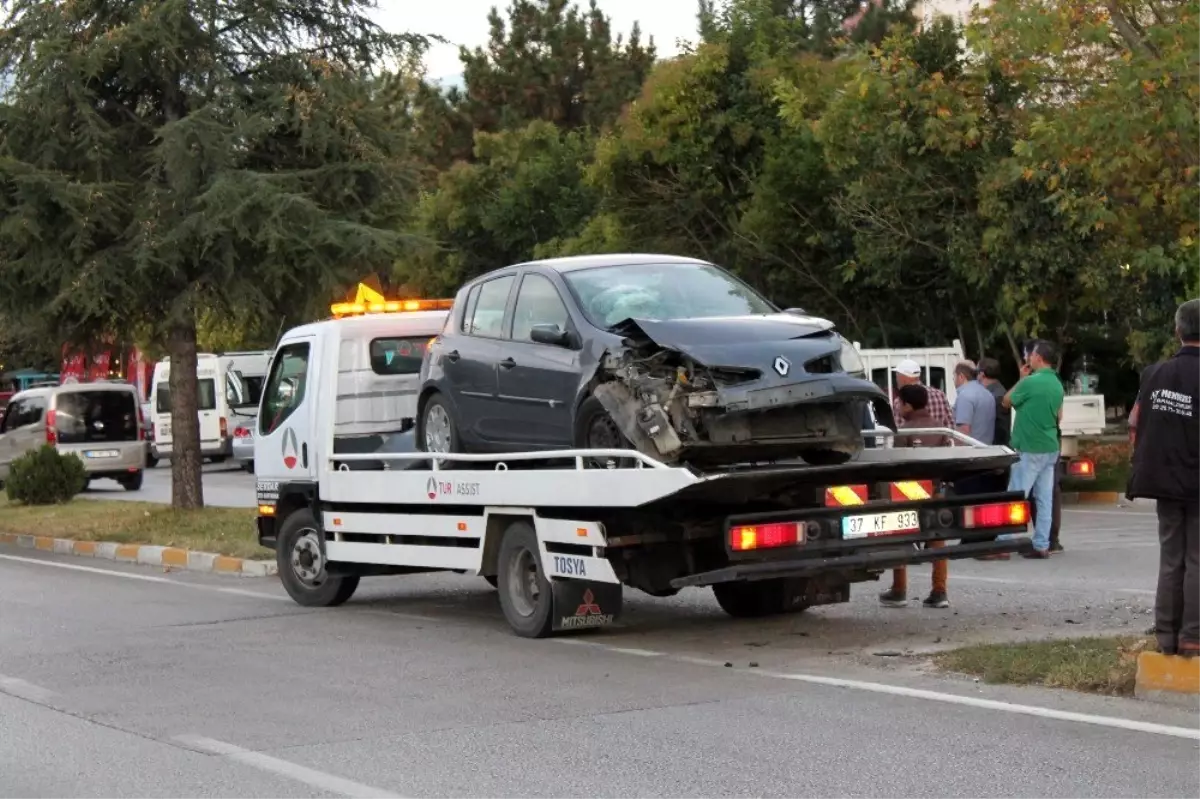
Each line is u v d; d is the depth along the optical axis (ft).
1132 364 101.76
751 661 36.76
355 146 76.95
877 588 49.29
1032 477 56.34
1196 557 29.73
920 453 41.19
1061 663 32.50
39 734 30.86
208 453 150.82
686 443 36.68
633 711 31.24
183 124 71.31
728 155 107.76
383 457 46.80
